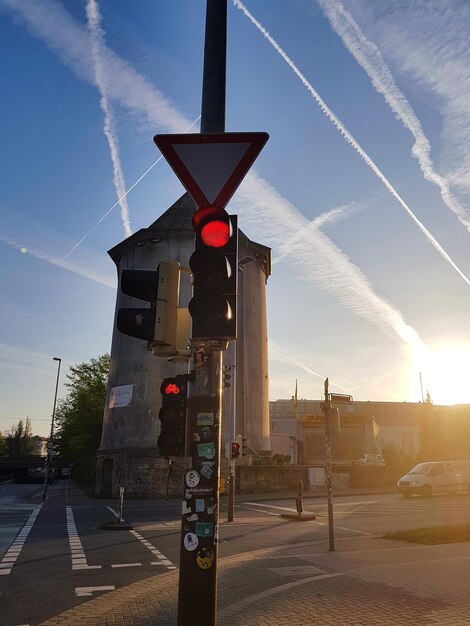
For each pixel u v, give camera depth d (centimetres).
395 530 1438
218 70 490
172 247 3847
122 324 463
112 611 618
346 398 1126
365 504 2381
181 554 400
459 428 5778
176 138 455
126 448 3428
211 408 424
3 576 855
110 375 3900
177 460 3306
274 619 558
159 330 452
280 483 3462
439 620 545
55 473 7881
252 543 1216
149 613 607
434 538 1148
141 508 2302
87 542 1230
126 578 841
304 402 7919
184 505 409
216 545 400
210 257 429
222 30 501
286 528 1517
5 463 7862
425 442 5816
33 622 604
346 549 1064
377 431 6656
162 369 3575
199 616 385
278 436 5769
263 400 4041
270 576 795
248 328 4041
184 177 451
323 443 6303
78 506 2470
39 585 791
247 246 4228
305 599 638
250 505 2466
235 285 436
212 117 479
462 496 2841
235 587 729
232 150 452
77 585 791
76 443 5419
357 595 652
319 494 3194
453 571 791
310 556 970
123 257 4125
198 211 441
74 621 583
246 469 3338
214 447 417
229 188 448
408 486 2778
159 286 462
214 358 433
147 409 3500
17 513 2064
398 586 694
